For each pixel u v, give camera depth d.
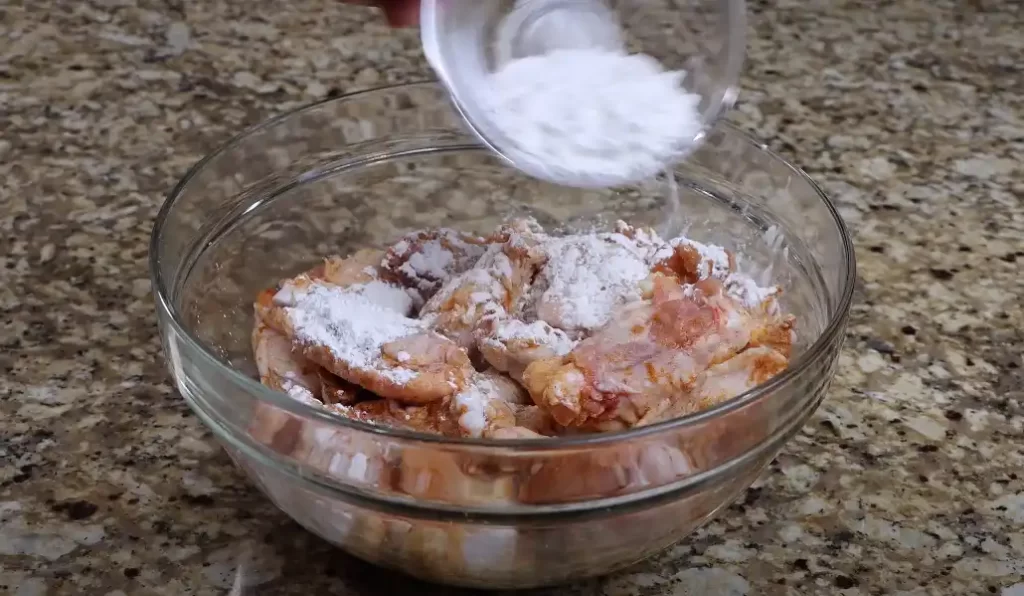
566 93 0.56
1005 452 0.59
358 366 0.55
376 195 0.64
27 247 0.67
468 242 0.62
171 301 0.53
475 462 0.48
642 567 0.55
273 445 0.50
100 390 0.60
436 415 0.55
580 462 0.48
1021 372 0.62
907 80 0.81
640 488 0.49
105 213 0.70
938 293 0.66
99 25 0.84
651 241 0.60
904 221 0.71
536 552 0.51
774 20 0.87
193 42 0.83
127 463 0.58
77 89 0.78
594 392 0.54
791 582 0.54
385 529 0.50
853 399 0.61
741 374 0.55
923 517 0.56
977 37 0.86
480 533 0.50
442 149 0.64
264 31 0.84
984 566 0.55
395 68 0.81
